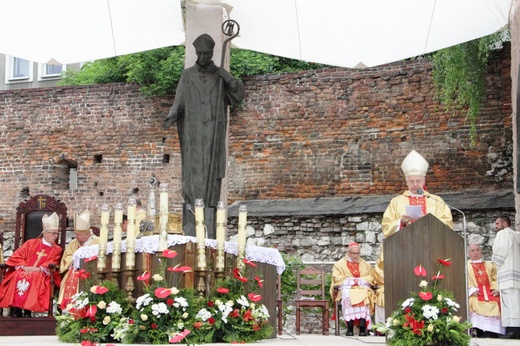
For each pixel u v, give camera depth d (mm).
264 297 7766
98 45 11891
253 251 7727
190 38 10375
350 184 16406
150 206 7785
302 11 11547
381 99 16391
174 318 6727
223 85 9000
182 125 9008
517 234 10633
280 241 16031
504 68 15344
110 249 7375
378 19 11711
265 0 11297
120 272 7152
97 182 17922
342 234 15711
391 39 12031
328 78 16750
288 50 12164
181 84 8945
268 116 17016
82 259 7691
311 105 16812
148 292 6785
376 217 15555
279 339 7848
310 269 11984
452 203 15016
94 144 18031
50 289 10359
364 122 16453
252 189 16922
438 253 7074
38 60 12062
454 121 15781
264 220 16172
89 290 7008
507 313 10469
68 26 11625
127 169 17781
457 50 15312
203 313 6824
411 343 6793
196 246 7094
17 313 10570
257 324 7195
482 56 15344
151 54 17875
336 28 11836
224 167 8914
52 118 18344
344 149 16531
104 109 18062
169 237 7039
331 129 16641
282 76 17031
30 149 18406
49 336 9492
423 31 11883
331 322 14266
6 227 18328
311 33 11906
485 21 11742
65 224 11289
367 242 15523
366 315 11031
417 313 6902
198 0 10391
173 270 6793
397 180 16125
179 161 17500
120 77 20000
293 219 16031
